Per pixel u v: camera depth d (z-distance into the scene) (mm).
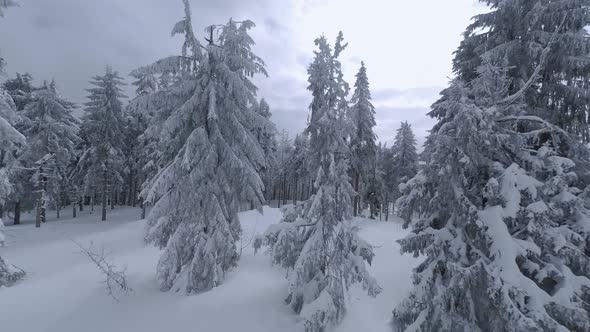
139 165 31547
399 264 15656
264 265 13672
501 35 9727
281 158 60688
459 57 11172
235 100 12586
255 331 8336
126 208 39656
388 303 11148
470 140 5719
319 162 9469
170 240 11484
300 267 8391
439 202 6312
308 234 9672
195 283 10859
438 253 6137
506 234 5324
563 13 8367
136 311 9797
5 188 13375
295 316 8898
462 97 6125
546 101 9086
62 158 27484
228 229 11594
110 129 28875
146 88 29812
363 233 23156
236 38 12023
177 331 8547
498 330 5344
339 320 8859
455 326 5602
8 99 12281
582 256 5426
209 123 11609
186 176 11391
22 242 23125
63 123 27844
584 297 5461
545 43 8617
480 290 5555
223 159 12000
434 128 8258
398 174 39969
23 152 25781
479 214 5699
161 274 11305
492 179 5691
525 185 5598
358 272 8867
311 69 9242
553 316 5113
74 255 19203
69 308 10406
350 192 9281
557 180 5668
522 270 5875
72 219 32656
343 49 9164
